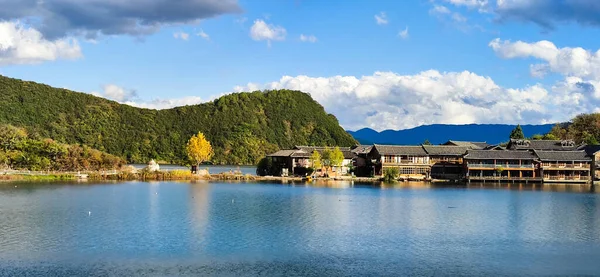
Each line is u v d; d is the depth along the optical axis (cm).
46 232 6519
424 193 11725
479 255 5684
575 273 5081
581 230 7069
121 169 16912
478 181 15438
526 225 7419
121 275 4866
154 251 5678
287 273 4994
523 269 5188
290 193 11388
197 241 6141
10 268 5003
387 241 6294
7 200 9338
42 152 15400
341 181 15362
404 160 16100
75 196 10169
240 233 6612
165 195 10631
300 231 6806
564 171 15450
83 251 5634
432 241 6319
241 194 11050
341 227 7112
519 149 16412
